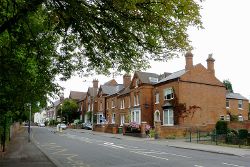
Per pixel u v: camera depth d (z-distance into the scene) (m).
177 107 45.84
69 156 21.03
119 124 63.66
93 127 66.75
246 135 29.61
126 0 8.65
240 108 62.47
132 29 9.86
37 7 9.88
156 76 56.66
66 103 95.06
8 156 20.38
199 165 16.69
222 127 37.00
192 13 9.44
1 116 18.05
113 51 10.77
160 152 23.66
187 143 32.19
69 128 84.44
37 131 62.09
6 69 11.46
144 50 10.61
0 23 10.61
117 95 66.25
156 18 9.34
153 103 52.75
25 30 11.42
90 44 10.80
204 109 47.25
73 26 9.88
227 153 22.81
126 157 20.34
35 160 18.33
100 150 25.22
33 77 13.77
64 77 14.12
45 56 13.31
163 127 40.59
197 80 47.56
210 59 49.28
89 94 85.94
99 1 9.03
